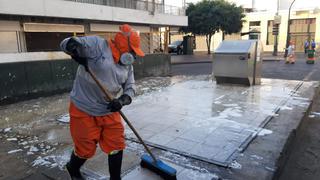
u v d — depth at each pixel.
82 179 3.07
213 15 29.11
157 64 11.34
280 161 3.58
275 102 6.30
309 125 5.40
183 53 30.47
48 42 15.46
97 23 17.53
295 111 5.59
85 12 15.52
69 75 8.17
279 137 4.25
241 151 3.77
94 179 3.13
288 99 6.59
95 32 17.52
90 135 2.71
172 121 5.04
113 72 2.62
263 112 5.52
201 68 16.55
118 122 2.80
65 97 7.54
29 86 7.18
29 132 4.73
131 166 3.39
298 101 6.41
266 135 4.33
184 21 23.52
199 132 4.47
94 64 2.53
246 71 8.02
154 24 21.03
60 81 7.94
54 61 7.72
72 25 16.19
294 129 4.59
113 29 18.67
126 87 2.82
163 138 4.24
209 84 8.78
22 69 6.99
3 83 6.61
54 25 15.28
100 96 2.66
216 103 6.28
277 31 26.50
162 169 3.09
